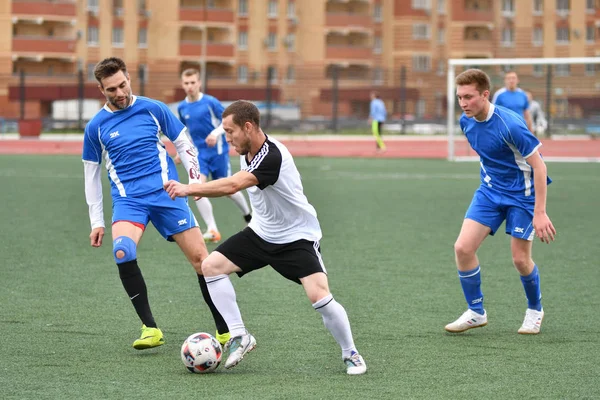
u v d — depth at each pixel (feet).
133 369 37.81
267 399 33.40
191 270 61.36
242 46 412.16
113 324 46.06
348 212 94.22
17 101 341.41
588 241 74.38
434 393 34.27
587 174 142.82
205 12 400.47
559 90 239.91
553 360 39.34
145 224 42.27
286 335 43.98
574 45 442.09
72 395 33.88
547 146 209.97
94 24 387.14
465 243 43.96
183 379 36.29
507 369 37.86
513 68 225.76
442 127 294.25
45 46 376.48
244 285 56.85
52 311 48.85
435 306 50.72
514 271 61.77
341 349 40.34
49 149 210.79
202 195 36.24
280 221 37.60
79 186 121.19
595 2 442.09
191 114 76.13
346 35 431.84
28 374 36.86
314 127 292.61
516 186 43.91
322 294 36.96
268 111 279.90
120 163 42.24
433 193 114.01
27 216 88.94
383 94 340.80
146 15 394.32
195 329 45.34
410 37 428.15
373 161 179.01
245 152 37.37
